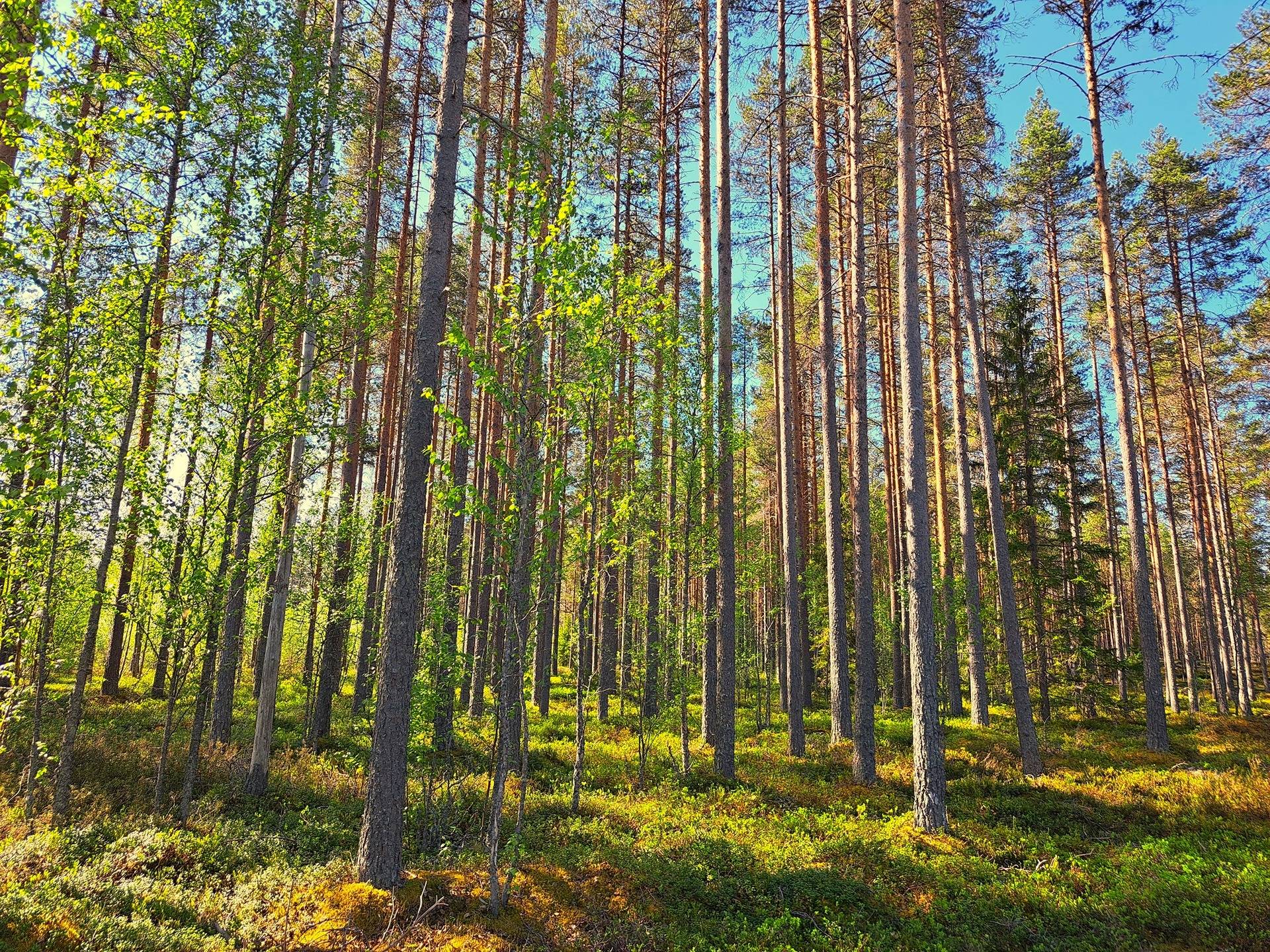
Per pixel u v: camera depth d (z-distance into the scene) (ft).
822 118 51.85
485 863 25.86
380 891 21.98
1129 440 58.29
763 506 113.80
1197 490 90.12
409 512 24.56
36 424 22.79
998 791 42.63
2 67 16.96
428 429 25.21
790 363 57.62
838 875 26.86
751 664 81.76
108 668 60.03
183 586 26.91
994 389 79.46
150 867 23.32
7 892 18.29
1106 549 71.26
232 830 27.68
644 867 26.17
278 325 30.53
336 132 33.86
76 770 31.94
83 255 27.61
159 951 17.17
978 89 50.47
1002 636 83.35
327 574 46.80
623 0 66.23
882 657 99.86
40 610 28.09
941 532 76.54
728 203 49.73
